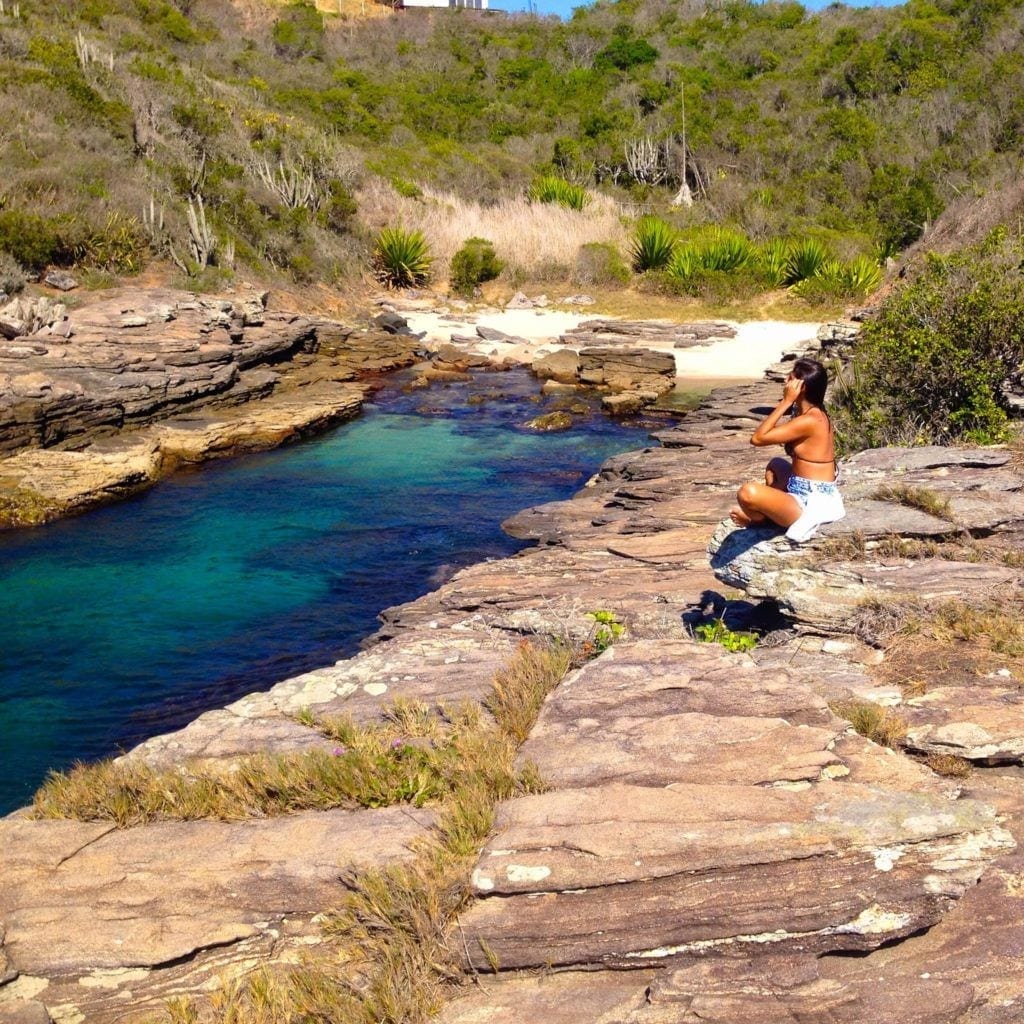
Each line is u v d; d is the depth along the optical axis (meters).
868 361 10.95
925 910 3.30
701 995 3.09
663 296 30.38
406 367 24.55
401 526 12.59
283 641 9.22
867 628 5.54
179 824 4.32
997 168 37.47
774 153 42.78
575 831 3.71
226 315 20.52
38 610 9.99
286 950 3.55
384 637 7.59
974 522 6.47
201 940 3.58
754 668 4.90
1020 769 4.23
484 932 3.38
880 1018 2.96
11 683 8.47
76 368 15.96
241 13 56.88
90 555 11.58
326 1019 3.20
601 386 22.03
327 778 4.42
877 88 48.19
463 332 27.62
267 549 11.76
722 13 63.28
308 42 54.72
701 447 14.49
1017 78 43.00
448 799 4.21
